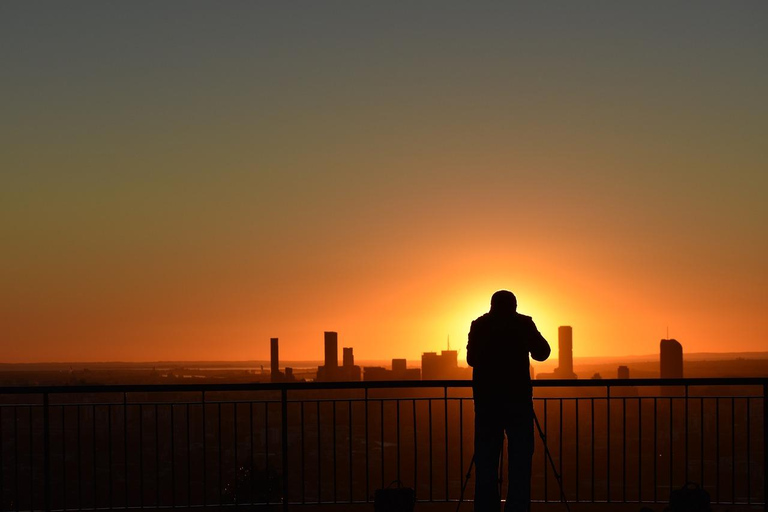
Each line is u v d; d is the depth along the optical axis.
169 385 6.86
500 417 6.63
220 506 6.88
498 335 6.72
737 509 7.05
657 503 7.07
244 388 6.92
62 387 6.79
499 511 6.68
